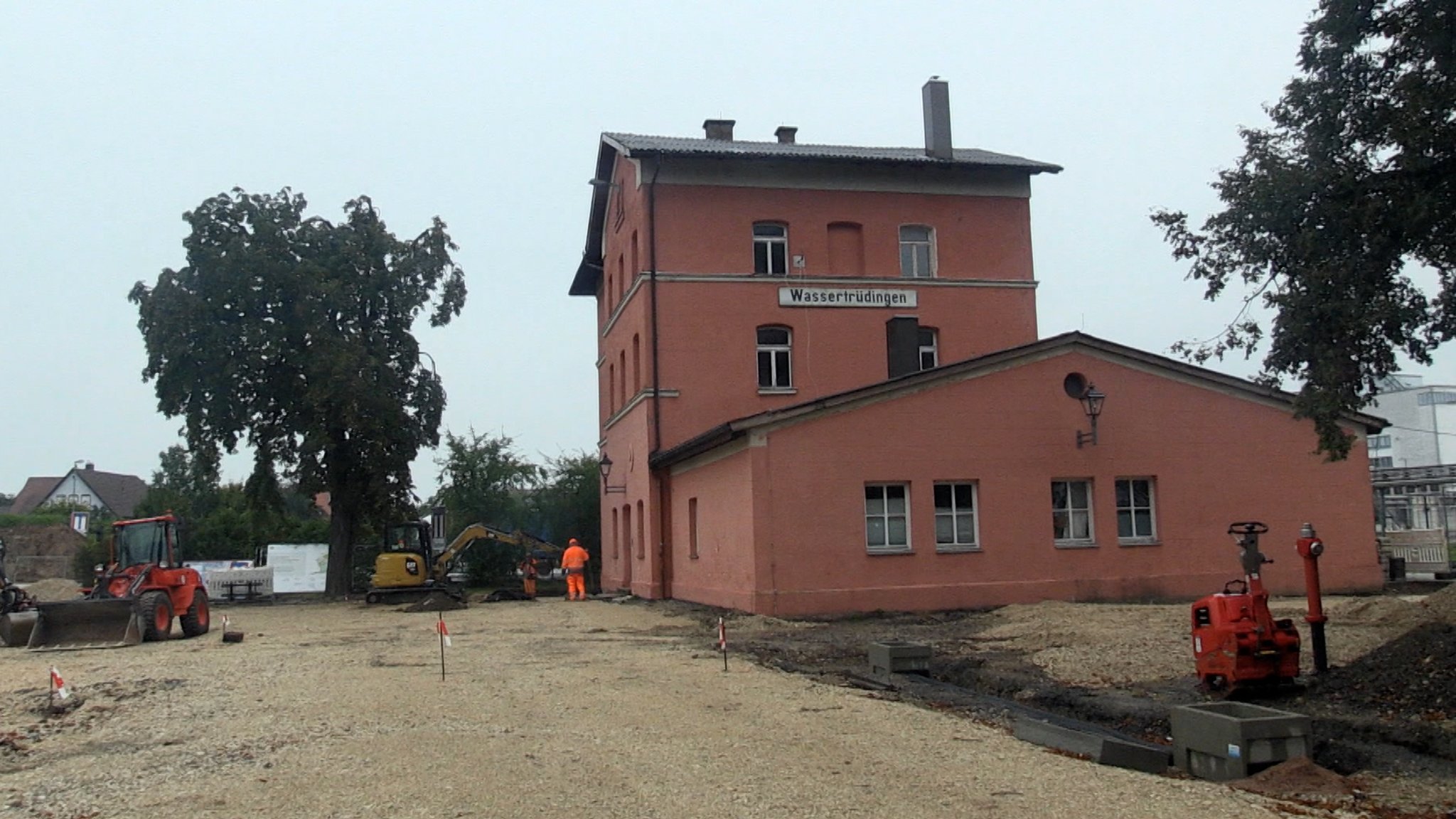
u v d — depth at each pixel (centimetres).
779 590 2266
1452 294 1040
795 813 719
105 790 852
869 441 2336
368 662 1697
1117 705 1129
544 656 1689
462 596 3212
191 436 3691
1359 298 1015
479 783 818
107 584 2348
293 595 4856
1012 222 3256
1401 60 1027
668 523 3019
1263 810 725
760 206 3095
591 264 3969
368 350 3788
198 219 3709
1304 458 2553
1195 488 2491
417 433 3953
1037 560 2392
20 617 2275
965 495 2403
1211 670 1159
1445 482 3603
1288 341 1074
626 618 2461
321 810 757
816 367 3066
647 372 2989
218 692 1401
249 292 3650
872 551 2320
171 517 2500
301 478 3753
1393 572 2922
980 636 1803
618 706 1170
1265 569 2494
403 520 3853
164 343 3622
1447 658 1073
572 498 4662
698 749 927
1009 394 2414
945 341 3162
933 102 3275
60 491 8969
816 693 1246
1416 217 966
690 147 3094
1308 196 1044
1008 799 751
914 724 1044
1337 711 1048
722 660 1593
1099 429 2458
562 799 766
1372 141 1047
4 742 1096
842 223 3153
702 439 2506
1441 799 763
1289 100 1082
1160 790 779
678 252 3028
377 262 3916
